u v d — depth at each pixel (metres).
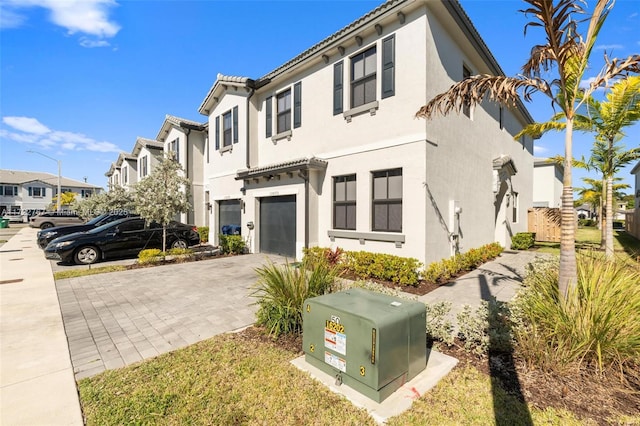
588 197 20.62
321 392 2.99
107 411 2.75
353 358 2.96
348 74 9.16
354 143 8.96
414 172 7.54
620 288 3.70
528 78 4.65
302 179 10.02
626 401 2.80
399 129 7.87
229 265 10.03
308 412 2.71
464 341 4.03
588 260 4.76
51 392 3.10
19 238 19.75
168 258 10.95
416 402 2.79
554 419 2.56
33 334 4.64
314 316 3.44
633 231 19.44
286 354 3.83
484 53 10.12
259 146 12.91
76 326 4.96
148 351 4.05
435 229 7.79
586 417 2.59
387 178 8.26
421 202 7.40
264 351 3.92
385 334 2.80
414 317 3.18
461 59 9.52
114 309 5.77
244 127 12.86
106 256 11.12
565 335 3.40
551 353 3.27
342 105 9.30
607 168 11.53
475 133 10.58
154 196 10.79
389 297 3.64
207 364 3.60
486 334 3.72
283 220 11.25
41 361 3.79
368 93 8.73
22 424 2.60
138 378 3.31
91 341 4.38
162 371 3.45
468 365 3.46
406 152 7.70
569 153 4.23
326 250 8.73
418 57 7.53
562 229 4.12
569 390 2.95
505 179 13.11
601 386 3.00
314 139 10.27
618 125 10.20
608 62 4.28
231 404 2.85
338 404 2.80
